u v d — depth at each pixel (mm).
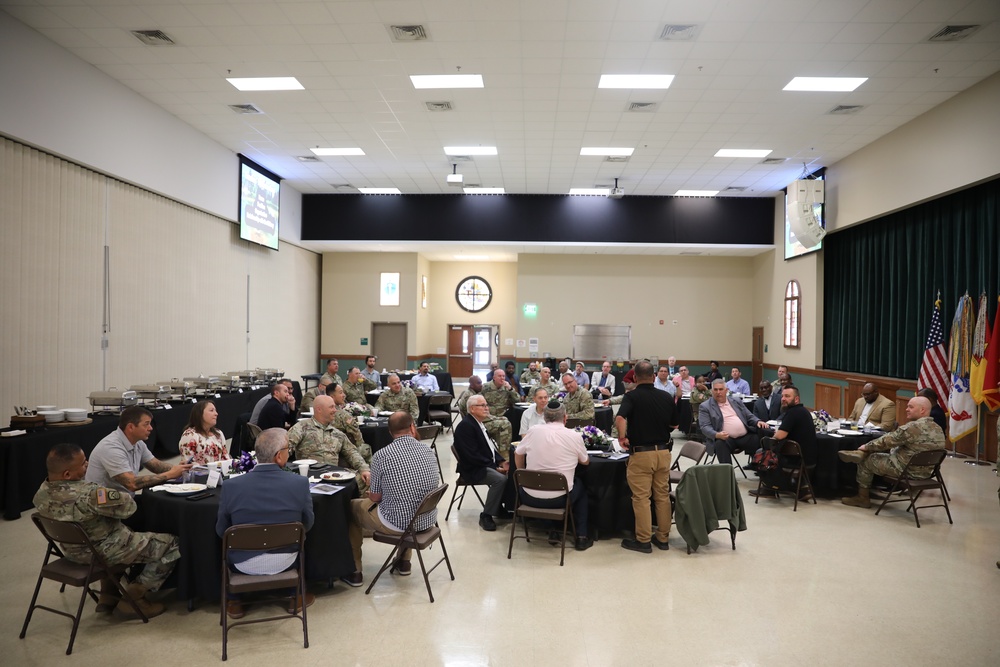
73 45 6840
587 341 15656
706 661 3160
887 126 9125
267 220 12141
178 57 7145
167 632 3395
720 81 7602
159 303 8977
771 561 4625
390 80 7734
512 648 3268
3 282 6305
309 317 15352
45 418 5848
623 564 4535
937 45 6578
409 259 15992
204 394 8609
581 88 7875
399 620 3578
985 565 4559
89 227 7539
